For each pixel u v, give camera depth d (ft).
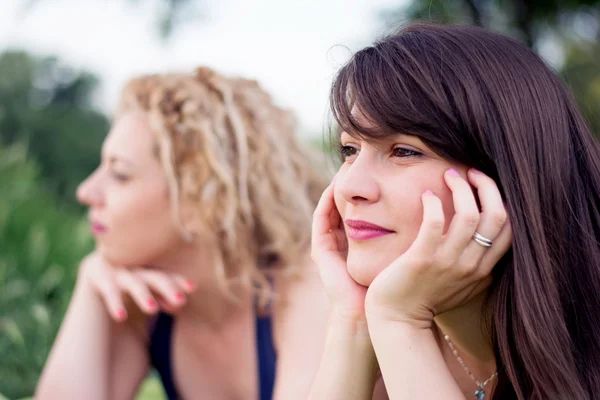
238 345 6.38
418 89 3.49
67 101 27.48
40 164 23.06
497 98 3.58
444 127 3.46
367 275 3.74
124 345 6.74
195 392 6.67
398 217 3.60
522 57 3.77
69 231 12.14
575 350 3.60
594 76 13.88
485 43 3.72
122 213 6.11
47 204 13.15
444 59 3.58
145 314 6.74
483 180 3.55
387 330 3.65
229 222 6.07
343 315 4.06
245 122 6.32
